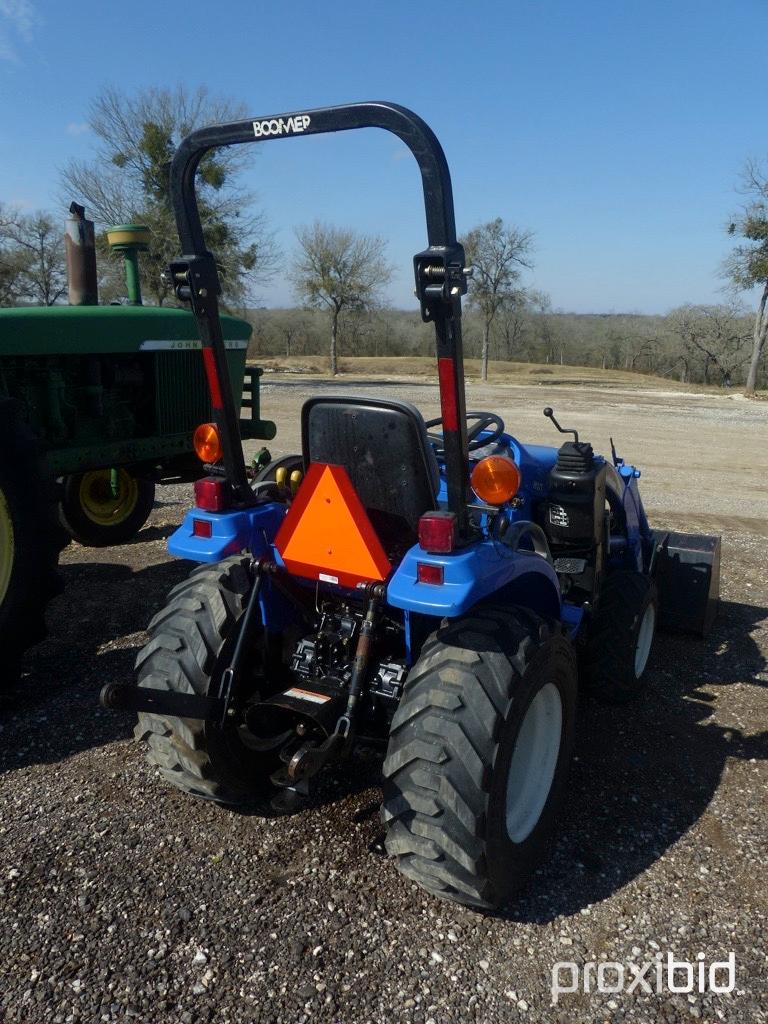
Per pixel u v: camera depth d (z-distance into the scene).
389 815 2.38
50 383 5.22
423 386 31.31
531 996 2.21
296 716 2.79
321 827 2.95
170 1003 2.16
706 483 10.75
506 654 2.44
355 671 2.57
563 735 2.84
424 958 2.34
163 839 2.86
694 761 3.48
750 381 32.22
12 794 3.13
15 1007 2.14
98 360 5.48
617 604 3.88
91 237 5.85
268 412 17.73
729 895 2.64
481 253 38.06
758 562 6.70
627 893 2.63
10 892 2.58
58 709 3.84
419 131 2.09
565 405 23.00
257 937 2.40
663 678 4.33
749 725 3.82
